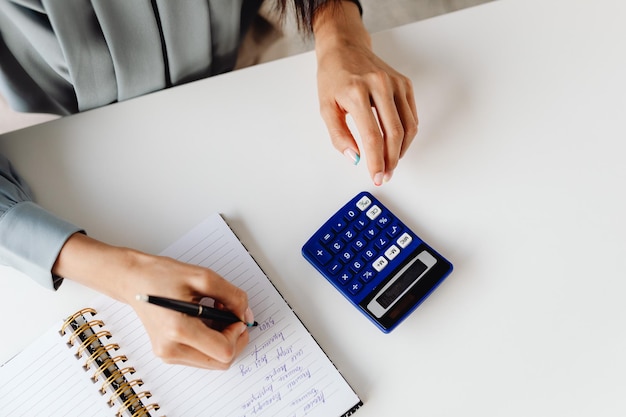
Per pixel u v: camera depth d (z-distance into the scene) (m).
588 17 0.66
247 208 0.60
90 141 0.64
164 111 0.65
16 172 0.62
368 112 0.58
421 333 0.53
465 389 0.51
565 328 0.52
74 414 0.53
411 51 0.67
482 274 0.55
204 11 0.70
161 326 0.50
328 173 0.61
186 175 0.62
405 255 0.55
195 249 0.58
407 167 0.60
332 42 0.66
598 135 0.60
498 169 0.59
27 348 0.54
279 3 0.81
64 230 0.55
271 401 0.51
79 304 0.57
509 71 0.64
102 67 0.70
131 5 0.65
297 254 0.58
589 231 0.56
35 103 0.77
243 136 0.63
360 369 0.52
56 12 0.63
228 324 0.52
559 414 0.49
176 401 0.52
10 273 0.58
